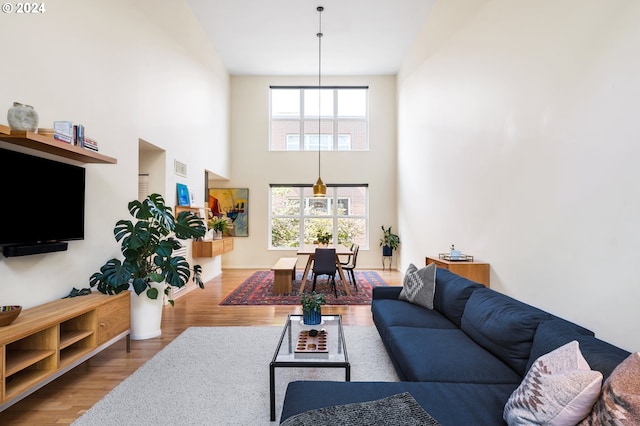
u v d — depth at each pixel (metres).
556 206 2.46
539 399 1.22
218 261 7.01
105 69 3.22
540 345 1.66
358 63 7.33
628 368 1.08
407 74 6.82
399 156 7.58
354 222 8.05
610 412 1.02
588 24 2.16
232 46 6.56
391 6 5.27
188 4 5.26
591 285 2.13
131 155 3.66
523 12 2.87
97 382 2.45
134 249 2.98
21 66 2.31
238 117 7.96
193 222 3.51
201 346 3.12
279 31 6.01
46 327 2.04
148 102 4.06
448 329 2.56
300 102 8.06
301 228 8.05
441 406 1.47
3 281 2.22
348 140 8.09
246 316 4.10
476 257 3.76
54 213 2.55
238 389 2.34
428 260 4.41
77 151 2.47
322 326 2.69
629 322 1.86
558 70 2.44
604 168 2.03
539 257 2.66
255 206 7.98
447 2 4.64
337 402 1.49
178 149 4.98
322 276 6.92
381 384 1.66
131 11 3.67
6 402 1.81
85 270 2.96
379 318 3.01
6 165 2.17
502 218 3.21
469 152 3.94
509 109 3.10
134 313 3.30
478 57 3.72
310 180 7.98
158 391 2.30
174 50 4.81
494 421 1.38
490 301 2.31
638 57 1.81
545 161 2.59
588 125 2.15
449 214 4.56
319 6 5.29
